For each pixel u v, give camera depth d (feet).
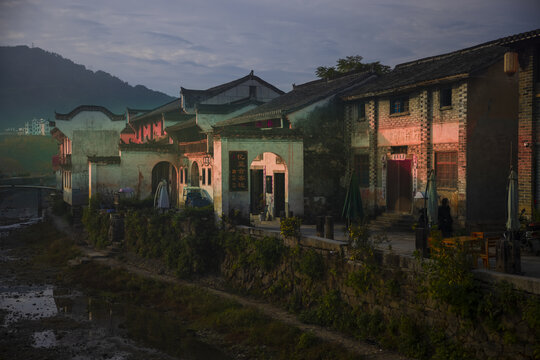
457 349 34.58
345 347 40.81
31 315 60.08
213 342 48.29
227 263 65.77
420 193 53.62
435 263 36.58
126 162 112.88
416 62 79.51
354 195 56.59
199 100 115.85
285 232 54.49
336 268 47.44
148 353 46.68
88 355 46.62
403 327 38.73
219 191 69.10
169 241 76.89
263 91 122.62
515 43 51.47
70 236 113.09
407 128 68.59
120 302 65.10
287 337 44.86
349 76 89.86
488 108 60.64
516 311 31.19
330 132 80.18
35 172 476.54
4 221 165.27
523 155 51.75
